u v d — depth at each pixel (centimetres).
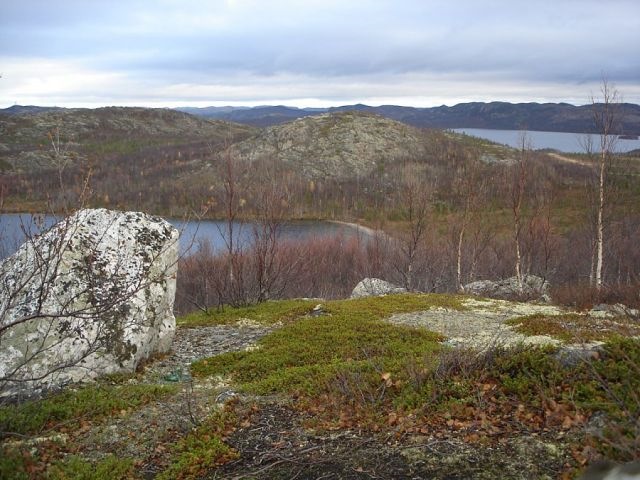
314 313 1695
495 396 774
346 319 1505
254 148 14425
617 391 686
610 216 2925
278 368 1105
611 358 792
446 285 3428
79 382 958
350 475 628
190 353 1273
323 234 6097
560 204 6159
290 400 880
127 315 1091
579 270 3872
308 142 14275
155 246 1228
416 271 3631
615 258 3684
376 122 15712
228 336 1448
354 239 4891
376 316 1584
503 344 938
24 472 635
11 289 996
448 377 838
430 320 1530
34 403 834
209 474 653
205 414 829
